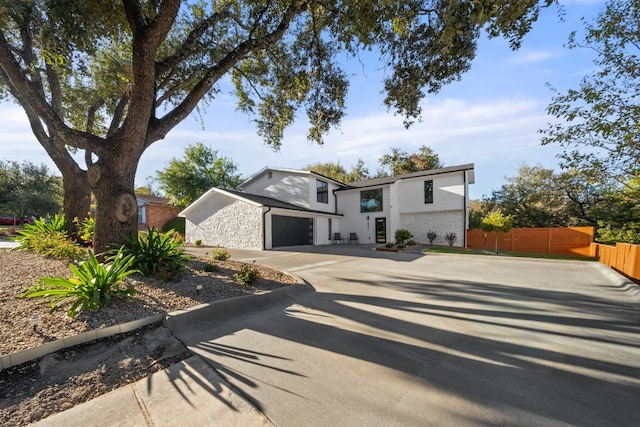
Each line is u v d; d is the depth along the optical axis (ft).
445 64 20.30
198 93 21.89
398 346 10.07
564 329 11.67
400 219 63.05
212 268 19.67
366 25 16.79
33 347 8.38
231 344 10.21
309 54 25.45
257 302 15.25
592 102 20.31
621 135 19.92
